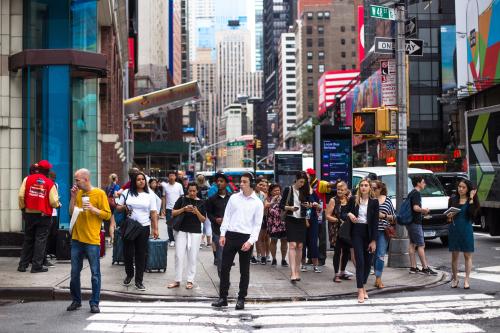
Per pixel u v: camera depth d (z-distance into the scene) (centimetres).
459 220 1097
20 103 1602
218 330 753
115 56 2861
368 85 8300
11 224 1575
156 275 1198
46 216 1177
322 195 1437
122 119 3681
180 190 1812
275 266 1394
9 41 1619
